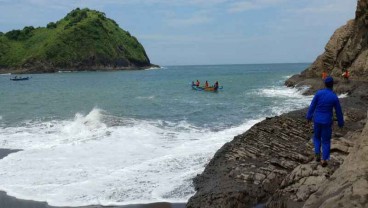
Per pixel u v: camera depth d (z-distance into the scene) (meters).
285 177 9.57
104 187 11.41
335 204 6.38
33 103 35.91
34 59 143.12
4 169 13.46
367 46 41.25
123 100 37.62
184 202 10.22
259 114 25.44
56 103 35.69
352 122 16.62
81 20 165.38
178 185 11.24
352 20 46.88
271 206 8.71
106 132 19.00
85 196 10.87
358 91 30.20
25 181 12.23
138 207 10.03
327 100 9.14
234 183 10.34
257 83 61.09
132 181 11.77
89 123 21.39
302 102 30.94
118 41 163.75
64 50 146.38
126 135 18.23
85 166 13.58
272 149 13.12
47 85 67.56
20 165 13.89
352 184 6.64
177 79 83.00
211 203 9.36
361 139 7.40
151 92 48.00
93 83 71.88
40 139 18.31
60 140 17.91
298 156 11.39
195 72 131.25
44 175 12.75
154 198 10.51
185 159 13.69
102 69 148.75
